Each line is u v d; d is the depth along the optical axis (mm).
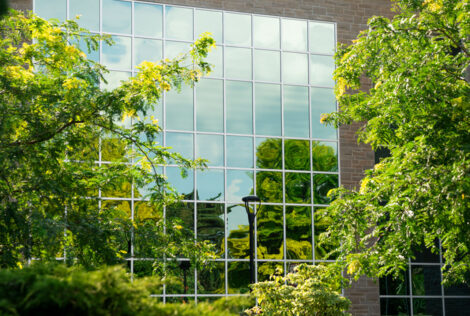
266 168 25297
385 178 14070
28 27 13430
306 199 25516
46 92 12852
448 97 12781
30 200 12500
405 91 12758
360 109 16250
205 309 5012
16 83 12789
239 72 25641
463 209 12117
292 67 26359
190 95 24812
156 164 15281
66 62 13523
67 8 23750
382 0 27766
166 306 4836
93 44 13883
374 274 15148
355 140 26547
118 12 24422
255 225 24656
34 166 12055
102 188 14047
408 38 13891
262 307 15750
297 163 25703
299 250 25031
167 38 24906
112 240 12945
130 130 14008
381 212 14367
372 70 15031
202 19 25438
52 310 4500
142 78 13375
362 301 25359
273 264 24609
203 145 24672
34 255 12297
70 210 12758
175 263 14164
